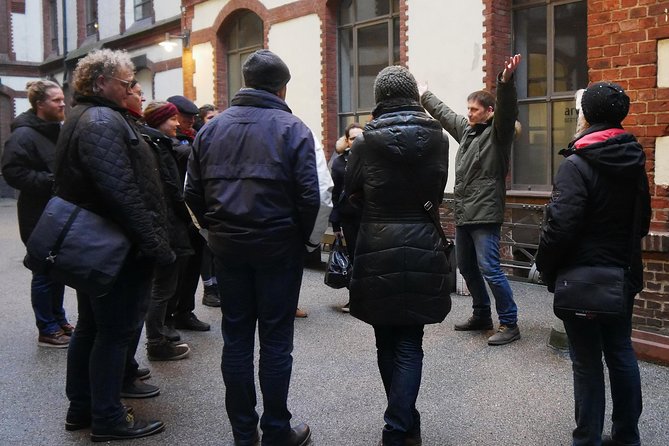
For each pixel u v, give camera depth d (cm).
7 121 2378
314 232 314
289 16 1088
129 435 345
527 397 394
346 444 339
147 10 1686
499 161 480
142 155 326
